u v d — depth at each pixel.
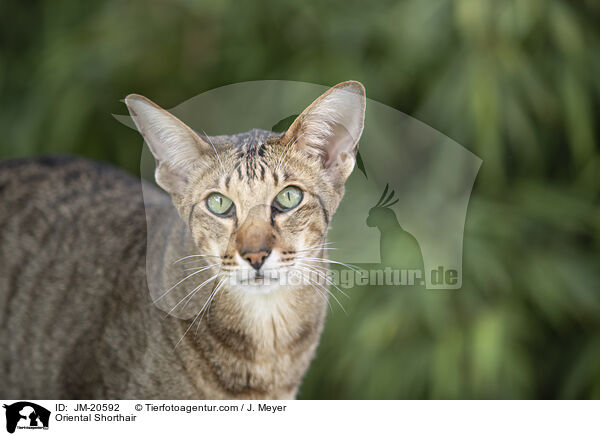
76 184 1.36
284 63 1.44
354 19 1.46
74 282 1.31
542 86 1.50
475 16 1.44
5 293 1.34
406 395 1.52
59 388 1.31
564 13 1.49
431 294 1.44
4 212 1.36
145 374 1.26
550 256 1.53
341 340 1.50
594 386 1.52
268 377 1.28
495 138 1.46
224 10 1.49
